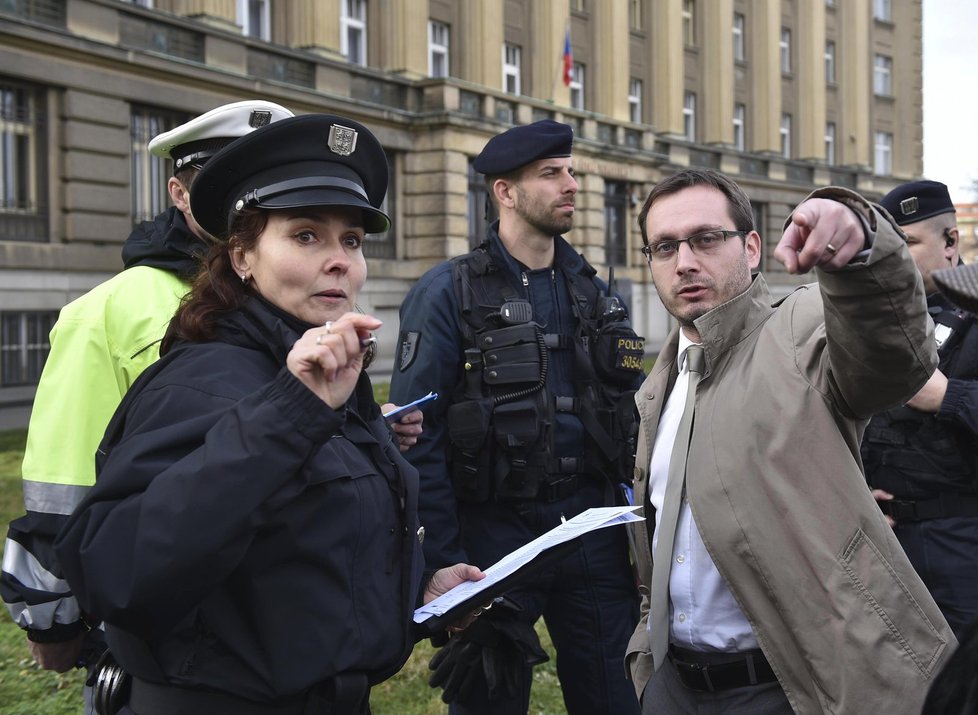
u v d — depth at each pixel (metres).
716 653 2.13
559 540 2.05
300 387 1.44
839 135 36.53
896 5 39.31
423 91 21.42
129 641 1.59
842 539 1.89
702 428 2.08
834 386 1.91
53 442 2.04
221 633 1.55
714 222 2.19
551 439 2.92
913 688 1.81
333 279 1.70
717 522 2.00
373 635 1.63
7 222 14.49
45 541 1.99
